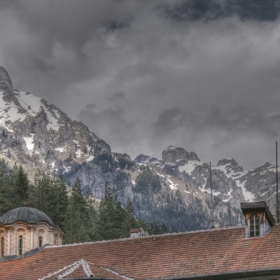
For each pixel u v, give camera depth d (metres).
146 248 86.06
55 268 89.19
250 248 78.81
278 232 79.81
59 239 106.31
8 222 102.88
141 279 80.12
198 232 85.12
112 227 182.38
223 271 76.19
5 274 93.06
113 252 88.06
